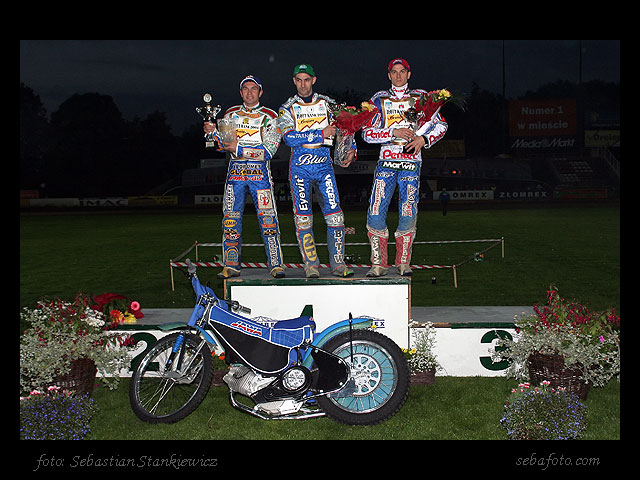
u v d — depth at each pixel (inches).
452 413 195.6
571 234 836.0
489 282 462.9
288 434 183.0
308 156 232.5
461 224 1037.8
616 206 1619.1
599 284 444.5
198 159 2871.6
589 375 199.5
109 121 2837.1
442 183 2119.8
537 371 206.2
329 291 223.8
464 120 2778.1
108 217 1491.1
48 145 2977.4
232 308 196.4
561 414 176.6
